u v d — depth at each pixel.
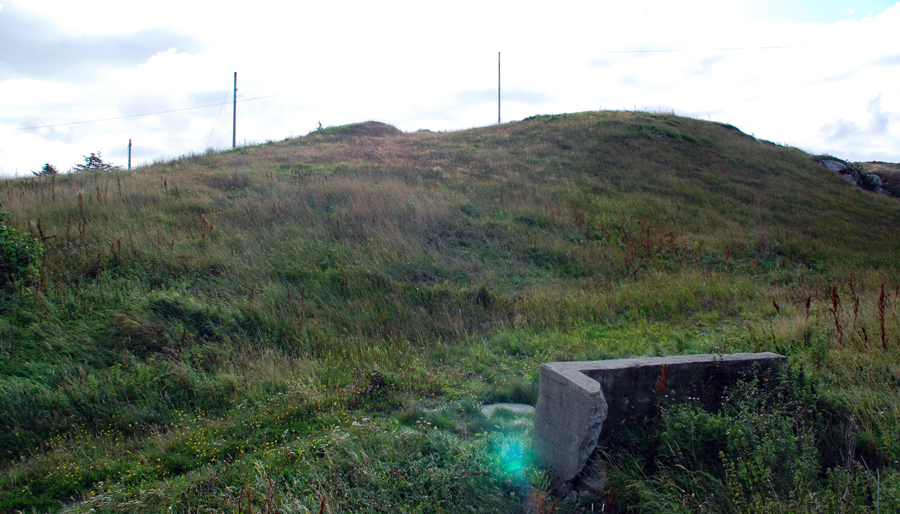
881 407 4.29
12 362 5.79
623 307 9.23
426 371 6.29
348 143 26.17
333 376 6.09
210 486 3.72
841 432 3.99
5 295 7.00
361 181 15.09
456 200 14.26
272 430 4.83
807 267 13.98
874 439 3.87
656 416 3.97
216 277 8.63
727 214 18.05
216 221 11.16
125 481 4.09
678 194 19.16
